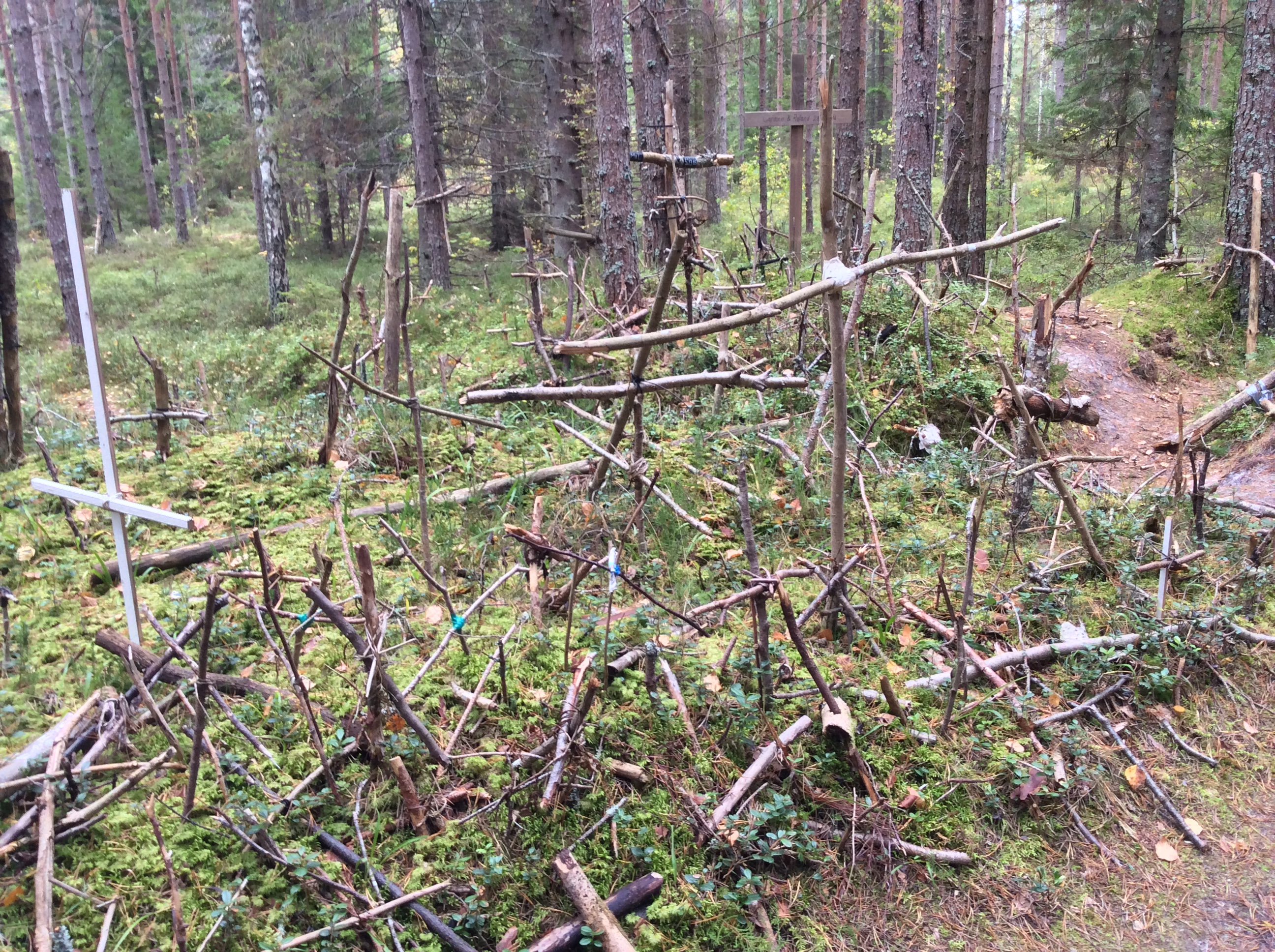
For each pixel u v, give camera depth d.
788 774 3.29
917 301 8.08
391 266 5.99
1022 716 3.70
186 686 3.31
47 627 3.83
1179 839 3.48
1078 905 3.19
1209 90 28.47
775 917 2.98
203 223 32.19
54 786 2.79
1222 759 3.82
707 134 24.47
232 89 33.16
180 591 4.09
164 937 2.53
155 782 2.97
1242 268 10.55
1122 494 6.12
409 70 16.28
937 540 5.13
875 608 4.32
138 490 5.18
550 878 2.89
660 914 2.85
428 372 7.70
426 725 3.27
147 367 10.90
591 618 3.96
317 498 5.15
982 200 14.01
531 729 3.32
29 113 14.88
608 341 3.02
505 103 19.77
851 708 3.63
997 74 26.16
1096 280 13.98
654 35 11.48
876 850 3.21
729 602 3.32
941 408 7.31
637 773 3.18
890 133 26.84
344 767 3.09
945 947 3.00
